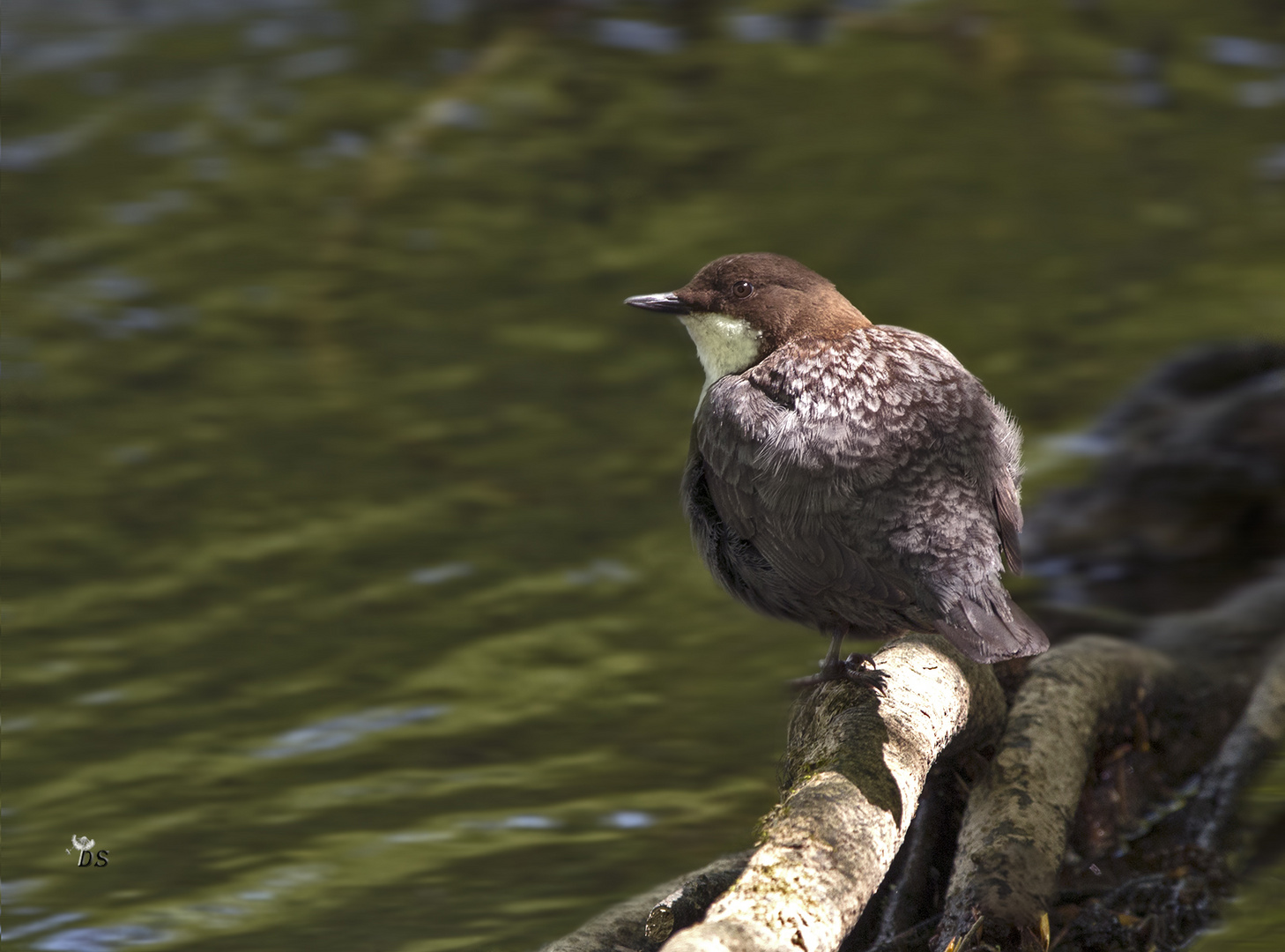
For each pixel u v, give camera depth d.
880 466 6.13
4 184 19.41
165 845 8.14
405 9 24.83
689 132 21.34
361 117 21.38
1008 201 19.16
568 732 9.29
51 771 8.92
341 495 13.02
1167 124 21.16
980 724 6.78
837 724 6.19
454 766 8.91
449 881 7.70
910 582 6.02
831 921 5.17
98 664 10.26
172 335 16.27
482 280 17.64
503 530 12.39
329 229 18.75
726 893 5.27
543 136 21.31
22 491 13.01
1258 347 13.83
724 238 18.34
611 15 25.08
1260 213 18.52
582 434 14.17
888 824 5.64
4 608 11.04
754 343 7.37
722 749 9.01
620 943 6.38
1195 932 6.78
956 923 5.99
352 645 10.54
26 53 23.09
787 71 23.23
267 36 23.92
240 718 9.54
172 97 21.83
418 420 14.45
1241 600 10.14
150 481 13.23
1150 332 15.61
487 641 10.58
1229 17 24.55
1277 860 7.33
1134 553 11.41
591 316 16.72
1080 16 24.64
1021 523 6.43
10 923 7.38
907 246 18.08
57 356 15.73
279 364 15.69
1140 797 7.73
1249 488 11.81
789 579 6.54
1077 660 7.71
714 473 6.68
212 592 11.34
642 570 11.70
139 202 19.27
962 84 22.59
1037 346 15.48
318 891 7.59
